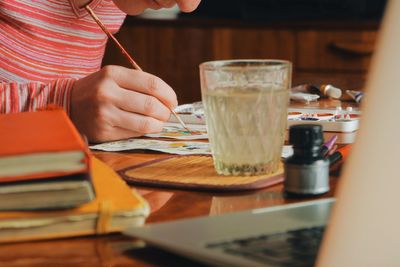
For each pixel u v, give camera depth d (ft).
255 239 2.19
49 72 5.94
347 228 1.76
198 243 2.17
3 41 5.73
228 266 2.02
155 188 3.13
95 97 4.19
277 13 11.46
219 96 3.17
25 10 5.72
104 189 2.69
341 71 11.25
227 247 2.13
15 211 2.43
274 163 3.25
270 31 11.44
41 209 2.43
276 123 3.20
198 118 4.67
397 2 1.69
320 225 2.33
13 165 2.40
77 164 2.43
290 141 2.97
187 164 3.48
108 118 4.17
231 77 3.16
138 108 4.21
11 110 4.42
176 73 11.69
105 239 2.45
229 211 2.76
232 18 11.65
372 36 11.05
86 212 2.44
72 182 2.42
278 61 3.26
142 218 2.51
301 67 11.41
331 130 4.23
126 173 3.32
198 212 2.76
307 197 2.93
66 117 3.07
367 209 1.75
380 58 1.73
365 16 11.47
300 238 2.21
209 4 11.82
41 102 4.37
